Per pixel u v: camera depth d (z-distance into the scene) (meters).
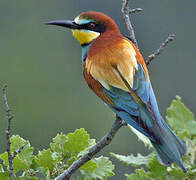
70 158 6.48
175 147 6.66
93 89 7.44
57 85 20.38
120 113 7.06
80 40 7.91
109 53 7.28
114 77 7.14
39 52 22.17
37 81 20.11
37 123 17.58
